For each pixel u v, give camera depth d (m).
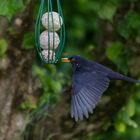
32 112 12.41
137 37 12.24
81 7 17.08
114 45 12.39
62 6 16.94
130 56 12.41
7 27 11.82
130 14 12.12
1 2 9.84
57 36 10.21
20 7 9.85
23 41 11.89
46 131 12.75
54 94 12.95
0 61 11.98
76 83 9.66
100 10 11.86
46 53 10.20
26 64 12.19
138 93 13.13
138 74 12.67
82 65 10.03
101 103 12.89
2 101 12.21
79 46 17.14
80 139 13.09
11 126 12.26
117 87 12.82
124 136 14.70
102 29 13.02
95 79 9.73
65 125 12.88
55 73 13.36
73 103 9.41
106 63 12.92
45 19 10.14
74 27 17.17
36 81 12.52
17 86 12.26
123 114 13.09
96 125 13.07
